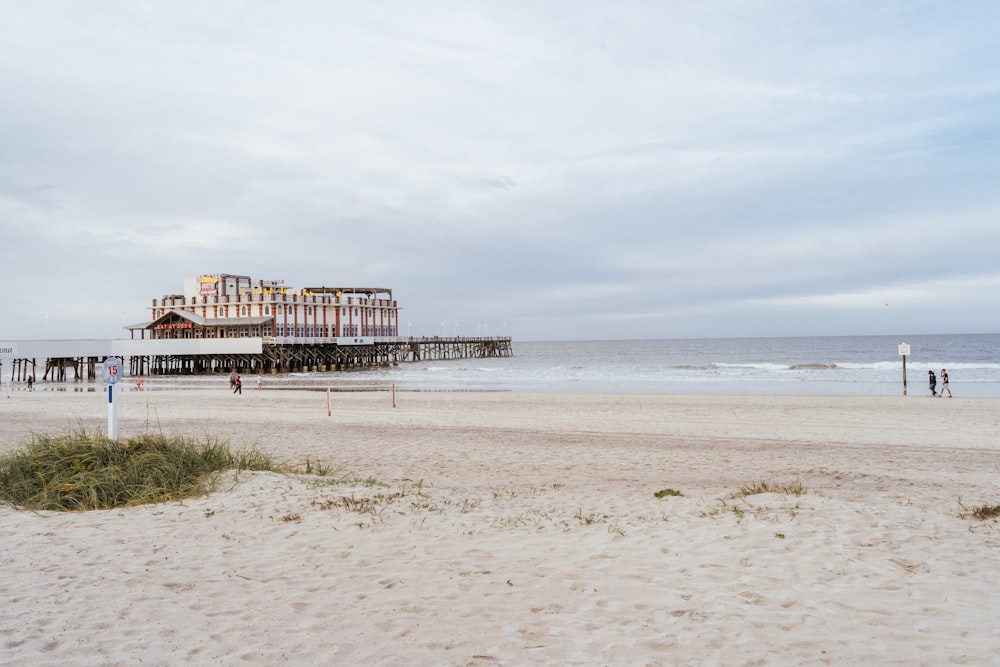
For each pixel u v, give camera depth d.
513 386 48.41
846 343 171.00
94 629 5.15
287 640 4.97
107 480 10.34
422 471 14.47
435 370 76.00
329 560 7.14
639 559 7.05
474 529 8.45
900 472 14.14
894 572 6.47
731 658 4.64
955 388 41.16
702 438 20.03
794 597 5.82
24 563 6.89
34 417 27.55
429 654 4.73
